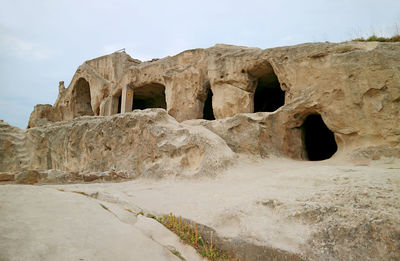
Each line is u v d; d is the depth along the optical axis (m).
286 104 11.32
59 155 16.47
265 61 13.62
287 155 11.16
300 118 11.49
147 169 9.82
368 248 2.92
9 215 3.13
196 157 9.02
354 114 9.48
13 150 19.64
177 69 18.83
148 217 4.62
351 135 9.71
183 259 3.41
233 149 10.23
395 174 4.21
